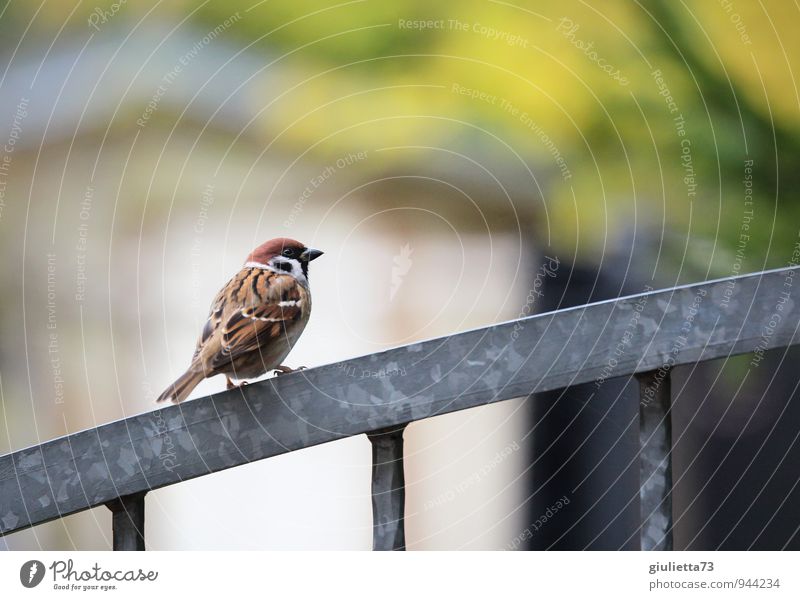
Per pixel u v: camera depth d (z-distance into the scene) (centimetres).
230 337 530
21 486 349
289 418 352
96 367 1031
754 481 873
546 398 995
